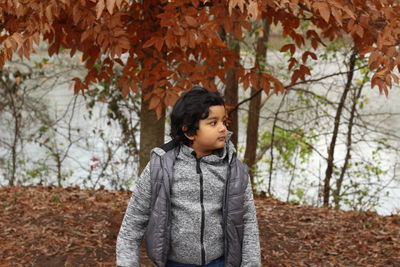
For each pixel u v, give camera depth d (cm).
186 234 212
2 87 961
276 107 1353
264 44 974
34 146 1159
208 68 409
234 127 1012
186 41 330
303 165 1187
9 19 349
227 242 215
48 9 289
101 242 475
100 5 261
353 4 326
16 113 1006
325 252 486
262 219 594
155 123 448
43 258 437
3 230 496
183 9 332
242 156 1305
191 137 214
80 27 341
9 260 430
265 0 287
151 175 214
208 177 212
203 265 217
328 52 909
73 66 962
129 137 963
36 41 297
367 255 480
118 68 838
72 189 733
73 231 500
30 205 594
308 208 676
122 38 320
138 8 394
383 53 307
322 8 285
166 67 375
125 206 616
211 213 212
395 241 516
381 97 1373
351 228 565
